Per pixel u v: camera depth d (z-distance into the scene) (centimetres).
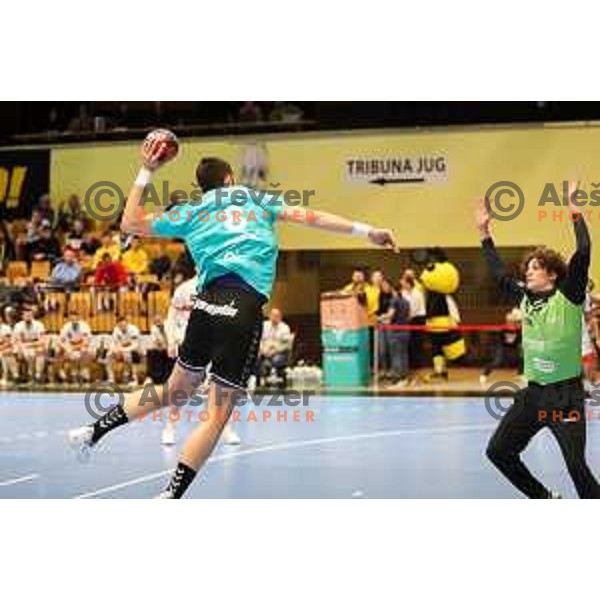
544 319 697
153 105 2436
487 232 772
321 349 2375
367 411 1572
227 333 644
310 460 1077
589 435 1262
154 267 2131
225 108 2408
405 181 2112
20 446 1212
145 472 1010
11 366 2122
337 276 2403
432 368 2280
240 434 1309
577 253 686
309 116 2309
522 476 732
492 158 2061
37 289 2161
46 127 2534
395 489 898
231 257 658
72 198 2286
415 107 2242
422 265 2184
